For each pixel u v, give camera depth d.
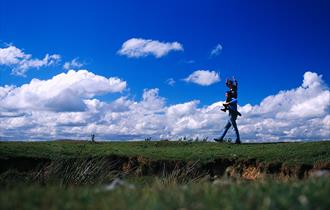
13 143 25.81
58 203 6.66
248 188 7.27
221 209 5.96
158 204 6.19
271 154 22.73
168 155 23.41
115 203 6.58
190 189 7.49
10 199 6.83
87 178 16.64
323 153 22.20
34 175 16.86
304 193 6.54
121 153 23.84
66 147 25.42
